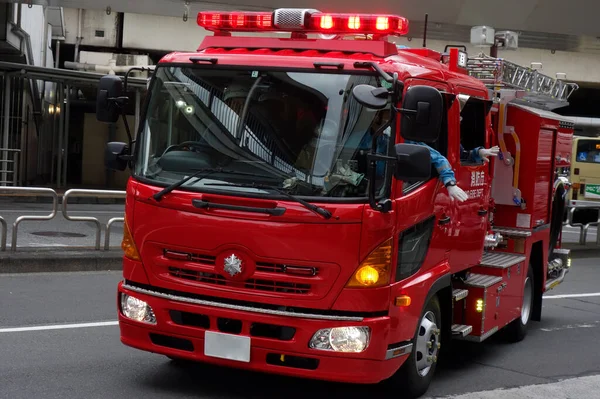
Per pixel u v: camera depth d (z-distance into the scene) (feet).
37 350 23.61
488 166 25.40
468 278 25.31
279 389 21.30
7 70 77.82
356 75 18.63
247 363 18.62
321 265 18.04
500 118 28.96
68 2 74.28
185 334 19.13
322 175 18.22
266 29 20.75
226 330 18.89
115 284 35.76
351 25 20.11
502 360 27.09
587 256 61.67
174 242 19.04
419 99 17.56
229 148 18.97
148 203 19.38
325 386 21.81
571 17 73.36
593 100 155.94
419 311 20.12
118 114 20.74
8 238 44.91
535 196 29.68
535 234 30.42
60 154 88.69
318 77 18.76
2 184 81.56
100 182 101.35
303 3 70.33
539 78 31.35
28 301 30.60
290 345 18.26
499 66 28.45
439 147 21.57
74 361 22.70
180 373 22.16
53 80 81.82
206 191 18.74
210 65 19.57
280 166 18.52
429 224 20.59
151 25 122.31
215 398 20.13
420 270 20.27
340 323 18.10
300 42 19.90
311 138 18.49
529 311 31.14
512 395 22.06
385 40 20.63
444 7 70.33
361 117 18.39
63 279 36.17
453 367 25.59
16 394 19.31
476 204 24.21
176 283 19.12
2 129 83.51
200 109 19.44
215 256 18.72
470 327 24.29
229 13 20.93
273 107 18.88
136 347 20.01
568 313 37.63
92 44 122.11
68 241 45.29
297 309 18.28
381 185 18.39
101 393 19.90
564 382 24.06
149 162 19.70
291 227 18.10
